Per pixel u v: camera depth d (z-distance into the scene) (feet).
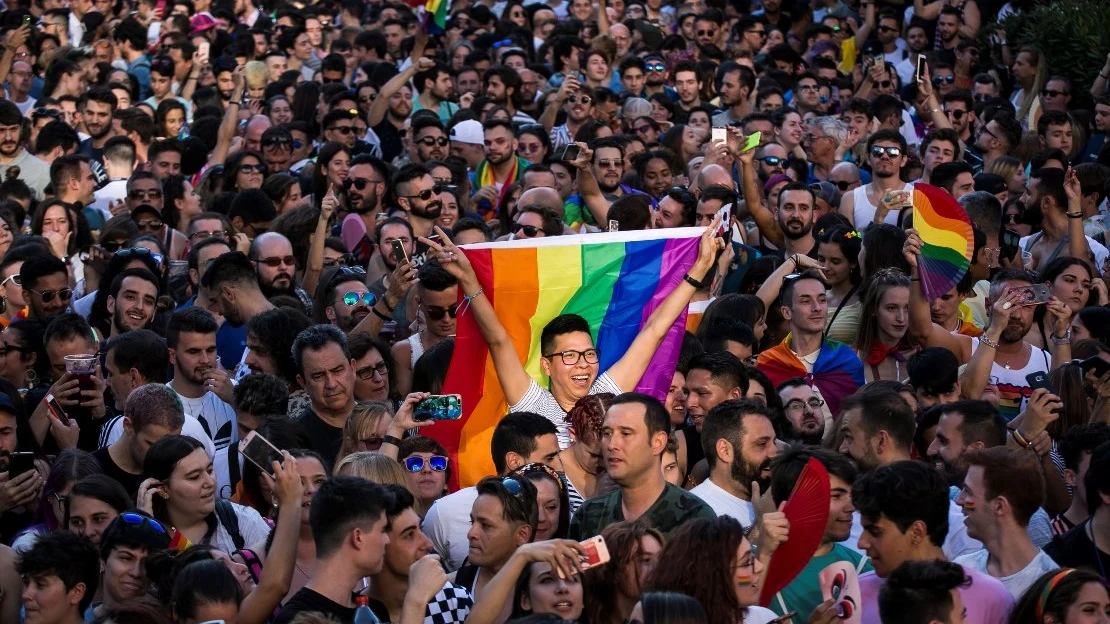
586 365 22.95
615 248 24.47
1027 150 43.04
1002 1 56.80
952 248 27.07
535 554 16.57
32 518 23.02
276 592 18.22
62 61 53.62
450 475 23.86
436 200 36.06
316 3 71.72
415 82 51.39
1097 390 24.77
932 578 15.93
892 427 21.54
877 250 29.07
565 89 45.83
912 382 25.04
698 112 47.16
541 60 58.08
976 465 18.78
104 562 18.84
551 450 21.22
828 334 29.35
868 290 28.14
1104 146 40.78
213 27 64.80
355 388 26.58
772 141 43.29
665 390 23.76
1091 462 19.38
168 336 26.30
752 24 59.77
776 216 35.91
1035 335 29.53
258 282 31.53
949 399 24.82
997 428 21.39
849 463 19.66
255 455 18.94
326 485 17.99
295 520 18.57
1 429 22.76
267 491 22.27
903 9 61.21
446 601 18.53
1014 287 25.94
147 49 62.18
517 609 17.52
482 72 54.24
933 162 40.01
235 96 46.11
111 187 42.60
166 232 36.50
